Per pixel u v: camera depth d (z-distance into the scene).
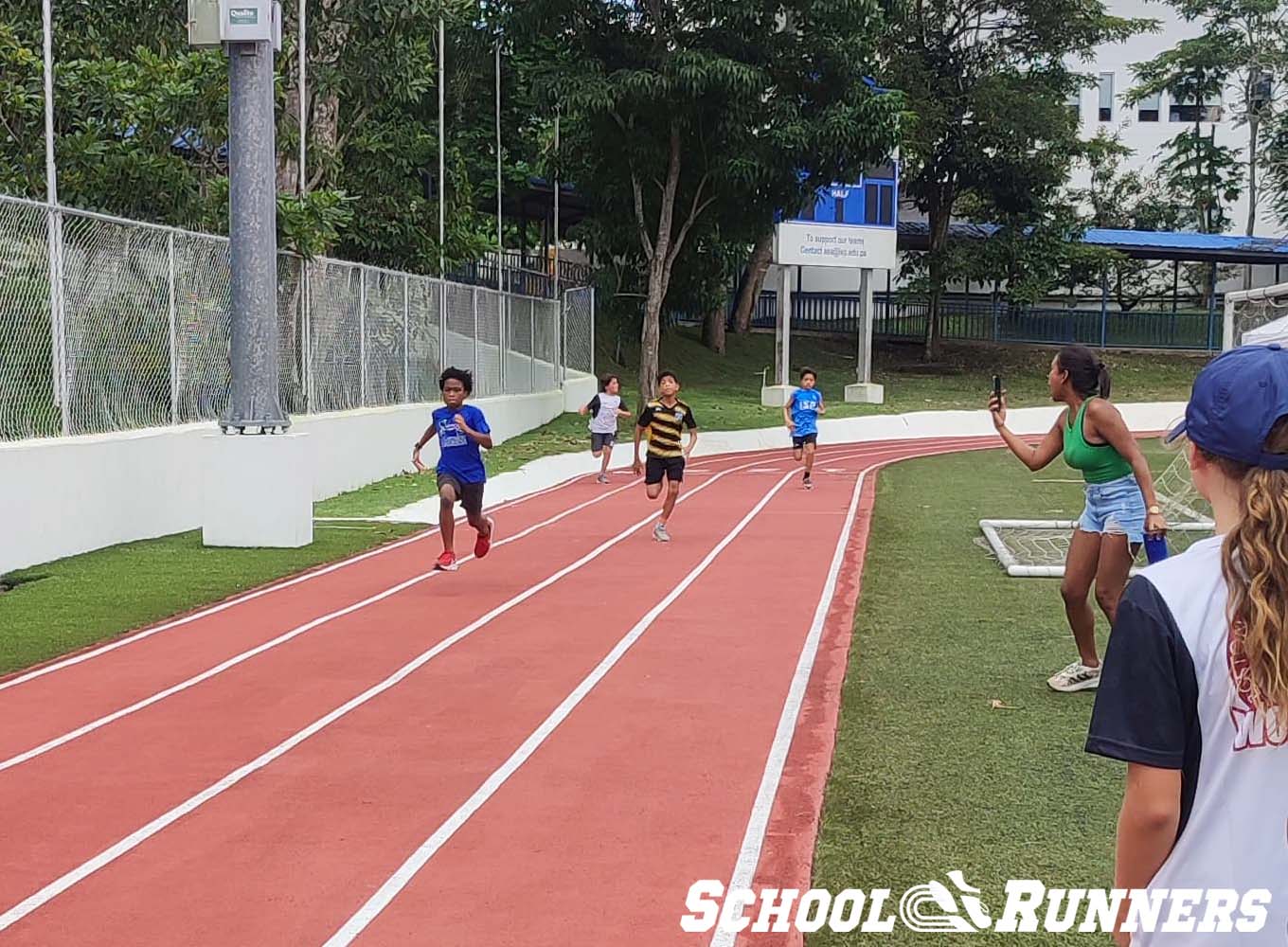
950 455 27.17
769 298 48.78
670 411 13.84
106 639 8.84
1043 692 7.09
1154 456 24.08
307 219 17.17
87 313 12.79
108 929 4.26
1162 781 2.06
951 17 43.53
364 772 5.91
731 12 26.83
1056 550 12.54
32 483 11.69
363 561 12.55
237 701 7.22
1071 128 42.94
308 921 4.29
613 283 32.25
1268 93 50.34
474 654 8.34
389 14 20.39
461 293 23.94
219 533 13.10
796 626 9.19
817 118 27.83
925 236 46.78
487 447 11.88
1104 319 47.97
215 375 15.41
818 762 5.93
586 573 11.73
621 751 6.18
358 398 19.47
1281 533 2.02
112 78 17.05
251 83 13.18
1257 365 2.13
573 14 27.53
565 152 29.45
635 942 4.08
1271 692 1.98
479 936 4.15
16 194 16.47
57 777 5.90
